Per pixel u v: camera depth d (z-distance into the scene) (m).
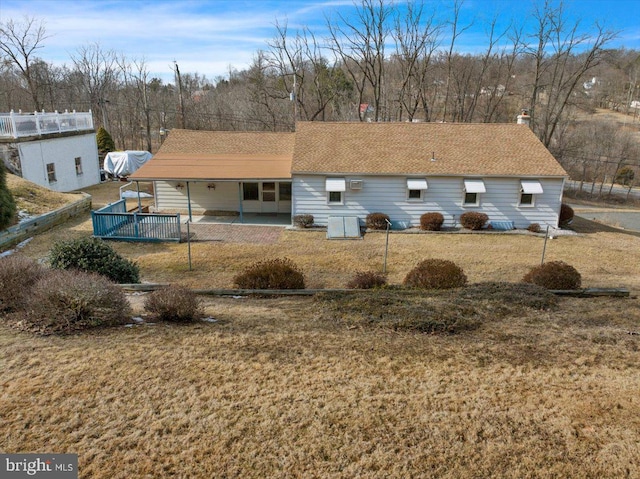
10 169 23.59
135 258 16.33
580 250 18.72
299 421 5.45
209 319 8.94
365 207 22.02
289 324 8.69
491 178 21.45
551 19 43.69
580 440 5.16
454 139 23.72
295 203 21.91
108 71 56.81
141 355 6.90
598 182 50.03
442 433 5.28
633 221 30.69
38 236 18.08
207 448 4.95
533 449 5.02
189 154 24.94
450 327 8.34
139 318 8.71
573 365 6.95
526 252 18.14
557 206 21.84
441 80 46.97
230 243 18.81
